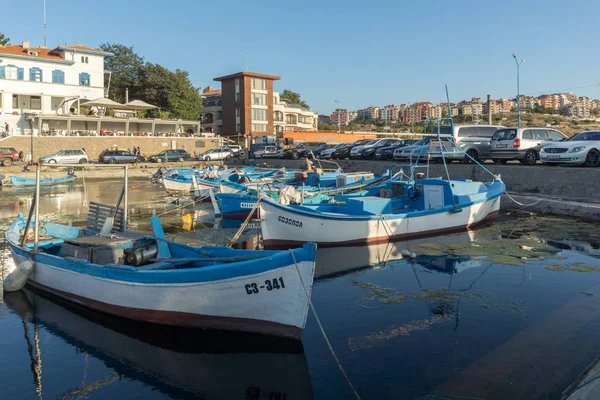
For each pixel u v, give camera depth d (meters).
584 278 9.48
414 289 9.14
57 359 6.79
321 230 12.40
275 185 19.98
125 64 65.88
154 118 56.88
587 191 17.59
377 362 6.24
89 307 8.41
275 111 76.00
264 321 6.88
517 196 18.45
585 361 5.97
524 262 10.73
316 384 5.80
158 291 7.26
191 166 43.53
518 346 6.50
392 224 13.20
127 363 6.67
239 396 5.73
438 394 5.37
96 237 9.16
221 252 7.93
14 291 9.45
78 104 49.59
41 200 24.12
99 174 38.25
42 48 52.91
